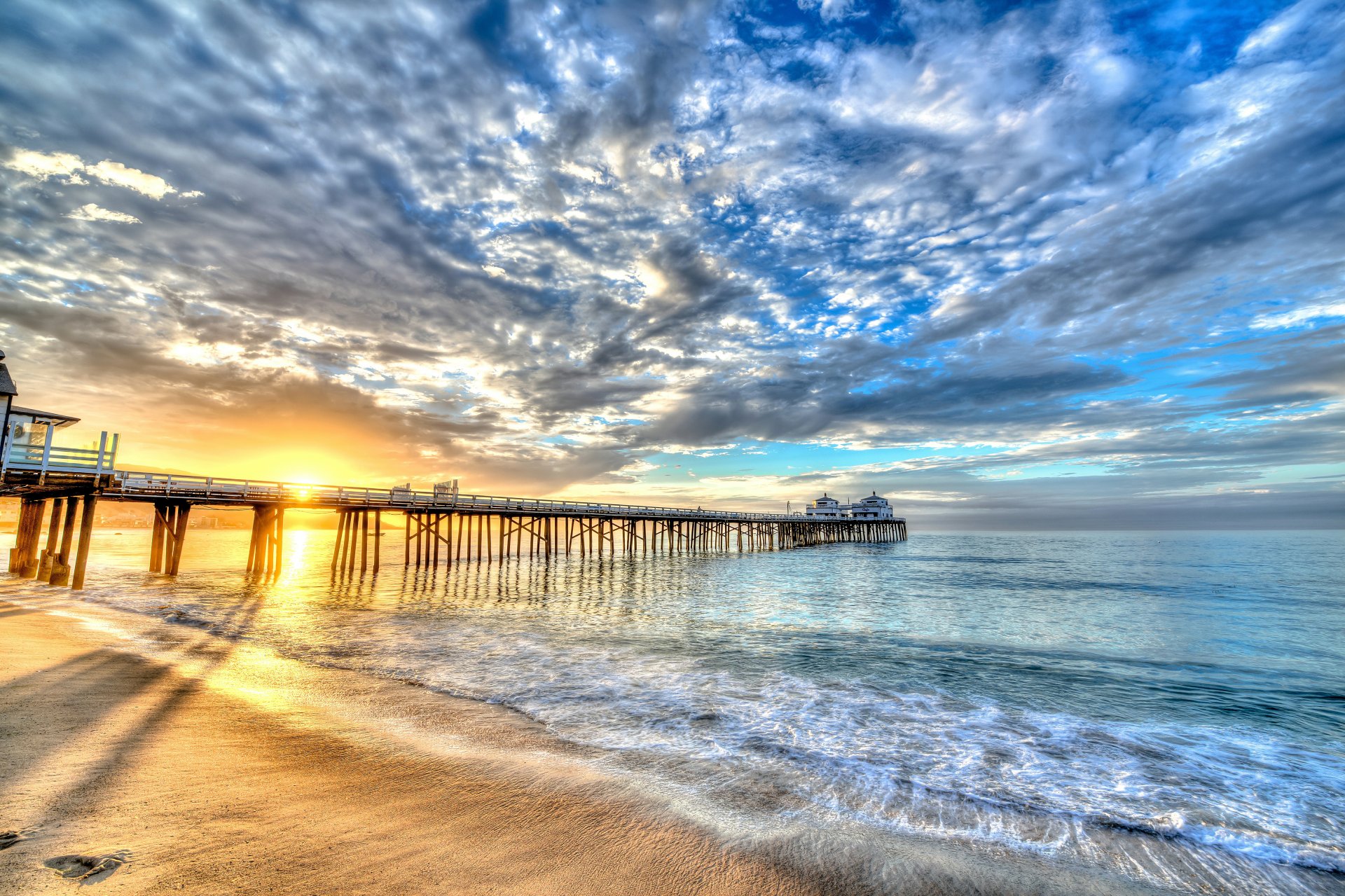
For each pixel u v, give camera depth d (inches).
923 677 450.3
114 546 2409.0
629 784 231.1
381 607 762.8
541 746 273.0
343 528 1180.5
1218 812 229.9
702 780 240.8
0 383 627.5
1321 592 1067.3
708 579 1266.0
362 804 196.1
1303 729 341.4
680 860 173.6
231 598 799.1
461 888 149.0
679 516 1921.8
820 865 176.4
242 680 359.6
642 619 715.4
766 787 237.9
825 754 279.7
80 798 179.8
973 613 801.6
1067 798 238.8
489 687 380.5
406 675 402.0
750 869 170.7
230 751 234.8
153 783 196.4
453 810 197.2
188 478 925.8
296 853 159.8
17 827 158.6
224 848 158.7
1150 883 178.4
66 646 410.3
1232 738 322.7
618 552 2513.5
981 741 306.7
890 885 167.3
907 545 3373.5
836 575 1371.8
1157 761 284.4
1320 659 530.3
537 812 200.1
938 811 222.8
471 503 1338.6
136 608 657.6
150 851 152.7
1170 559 2098.9
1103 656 534.6
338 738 263.1
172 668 373.4
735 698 372.8
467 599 869.2
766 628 666.8
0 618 500.4
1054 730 328.8
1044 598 977.5
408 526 1266.0
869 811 219.3
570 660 469.4
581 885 155.2
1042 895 168.2
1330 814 230.2
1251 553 2508.6
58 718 254.7
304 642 512.7
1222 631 674.2
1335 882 182.7
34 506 922.1
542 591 995.9
